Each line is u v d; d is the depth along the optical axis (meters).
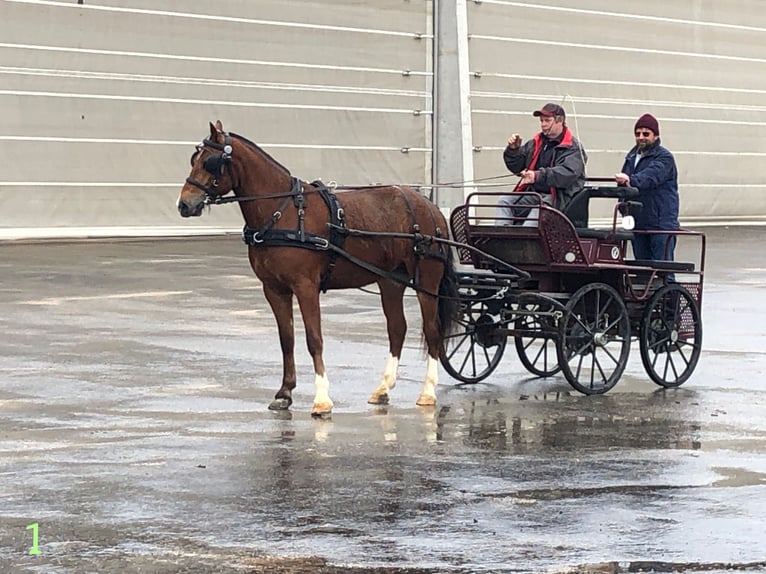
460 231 11.40
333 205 9.95
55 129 23.52
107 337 13.58
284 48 26.34
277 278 9.85
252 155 9.76
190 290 17.62
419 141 28.44
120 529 6.77
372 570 6.15
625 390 11.19
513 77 29.73
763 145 35.06
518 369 12.20
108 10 23.94
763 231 32.06
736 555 6.44
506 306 11.10
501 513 7.13
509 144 11.48
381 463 8.25
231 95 25.69
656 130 12.41
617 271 10.99
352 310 16.19
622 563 6.30
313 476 7.89
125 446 8.67
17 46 22.94
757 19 34.47
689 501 7.41
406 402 10.44
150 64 24.58
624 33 31.73
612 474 8.05
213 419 9.60
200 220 25.81
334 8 26.95
